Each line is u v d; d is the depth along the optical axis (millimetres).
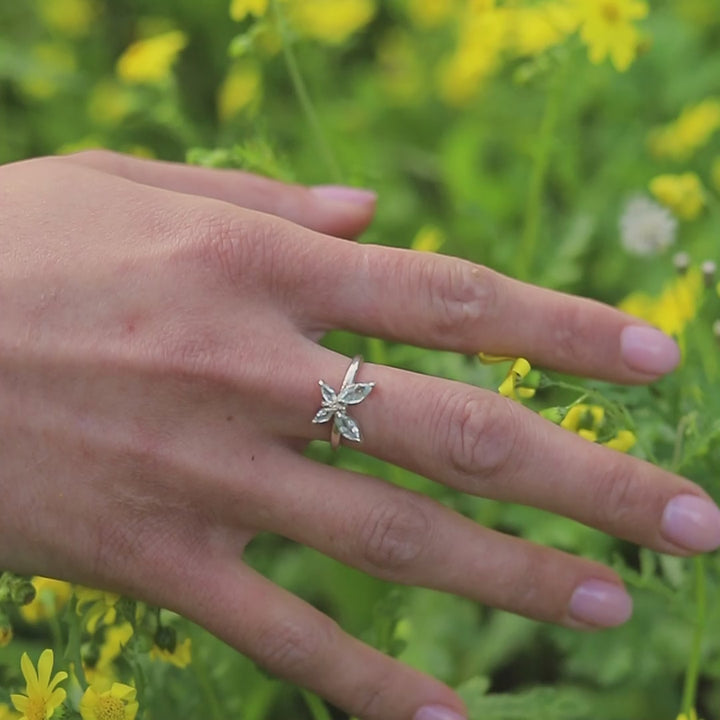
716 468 434
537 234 611
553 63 531
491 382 512
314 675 397
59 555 391
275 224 394
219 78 812
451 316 395
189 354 381
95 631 423
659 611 503
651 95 707
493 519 515
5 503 388
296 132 725
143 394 382
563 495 387
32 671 392
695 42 731
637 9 507
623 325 400
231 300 387
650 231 528
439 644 533
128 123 685
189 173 445
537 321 398
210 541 390
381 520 386
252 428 384
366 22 823
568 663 507
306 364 383
